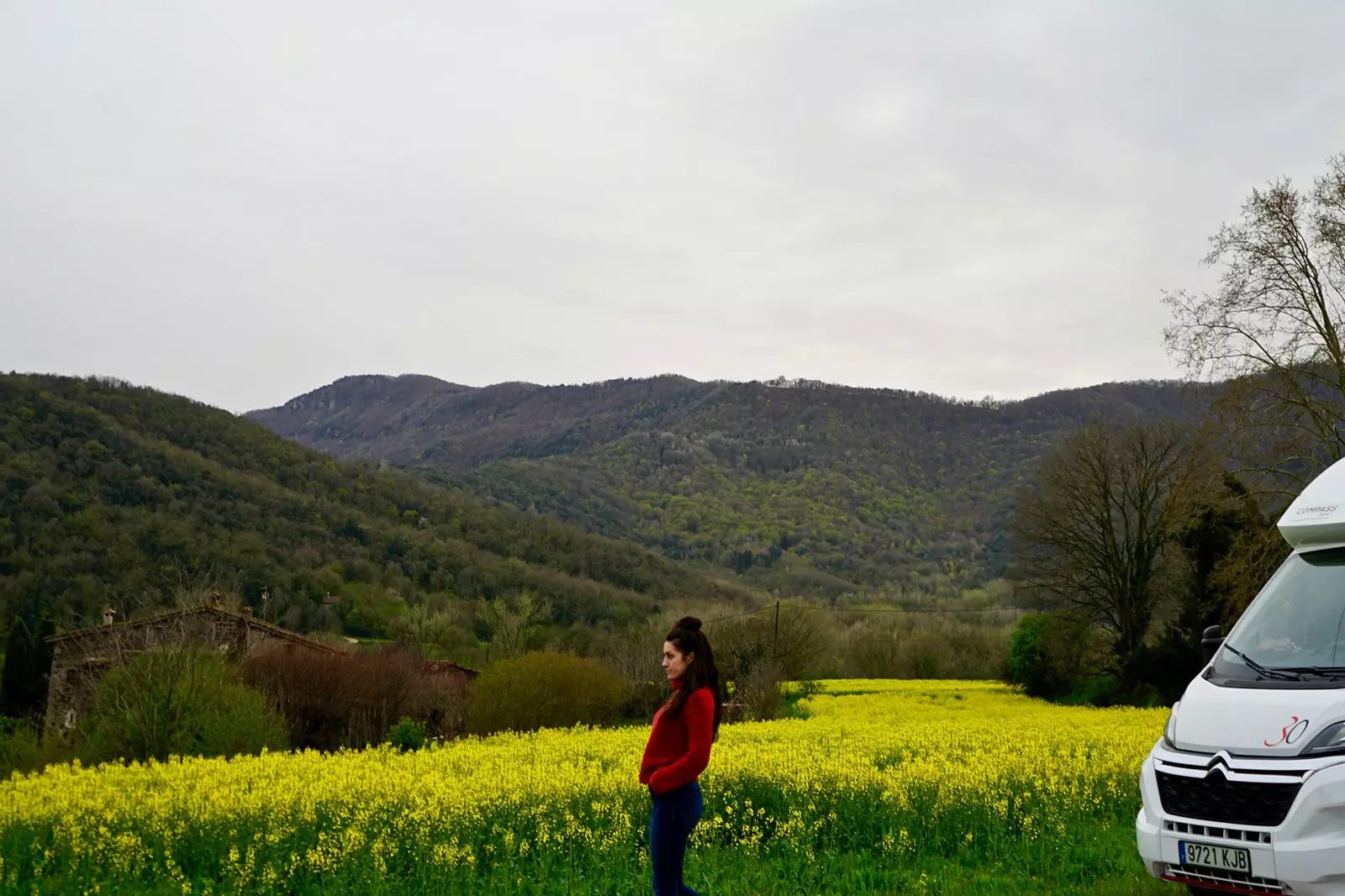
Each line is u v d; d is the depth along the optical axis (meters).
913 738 19.25
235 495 79.19
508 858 9.83
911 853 10.34
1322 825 6.77
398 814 11.11
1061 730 22.05
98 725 24.92
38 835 10.60
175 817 10.98
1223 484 33.84
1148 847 7.66
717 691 7.23
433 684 40.09
